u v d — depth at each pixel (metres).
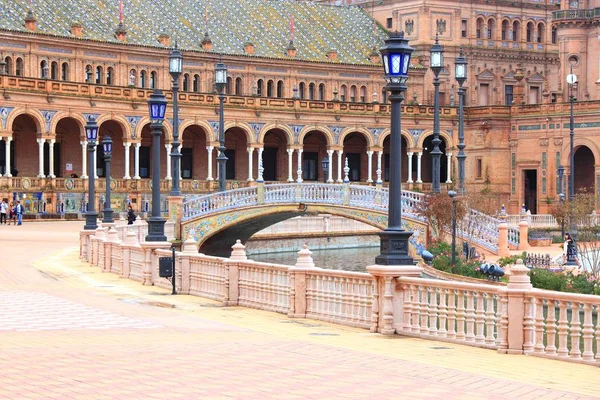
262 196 74.62
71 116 108.62
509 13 147.00
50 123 106.88
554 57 150.62
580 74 134.12
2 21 107.19
